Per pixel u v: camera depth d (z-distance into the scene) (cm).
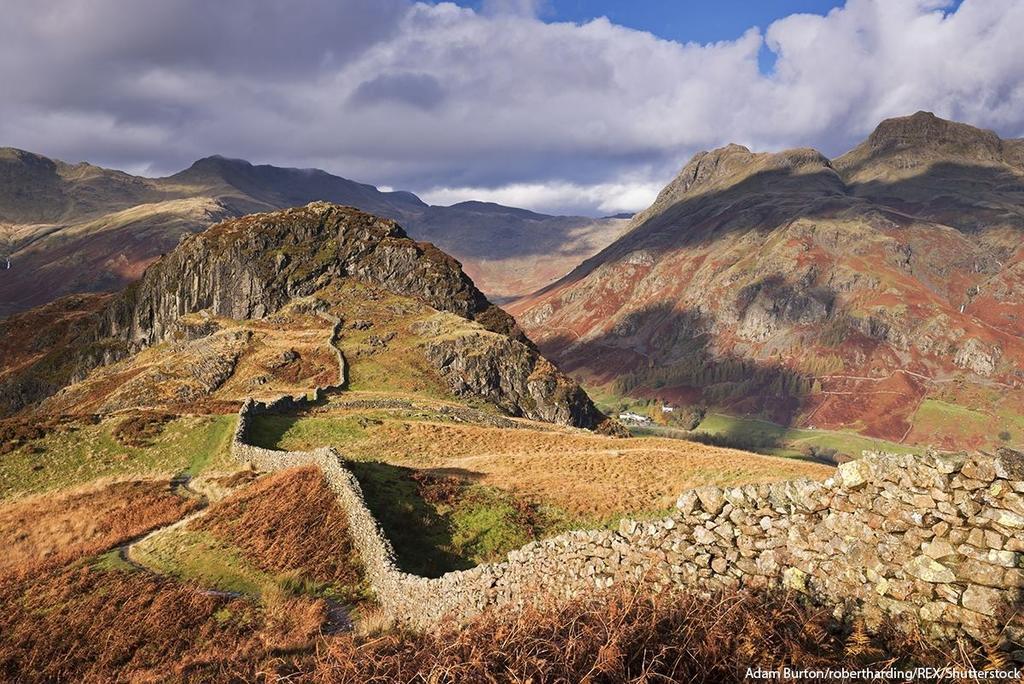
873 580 910
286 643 2005
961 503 845
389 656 1118
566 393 15088
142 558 2992
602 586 1293
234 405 7494
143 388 12394
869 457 962
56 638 2223
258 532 3006
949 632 813
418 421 7075
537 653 942
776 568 1036
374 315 17338
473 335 15162
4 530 3888
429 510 3109
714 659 873
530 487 3750
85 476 5169
